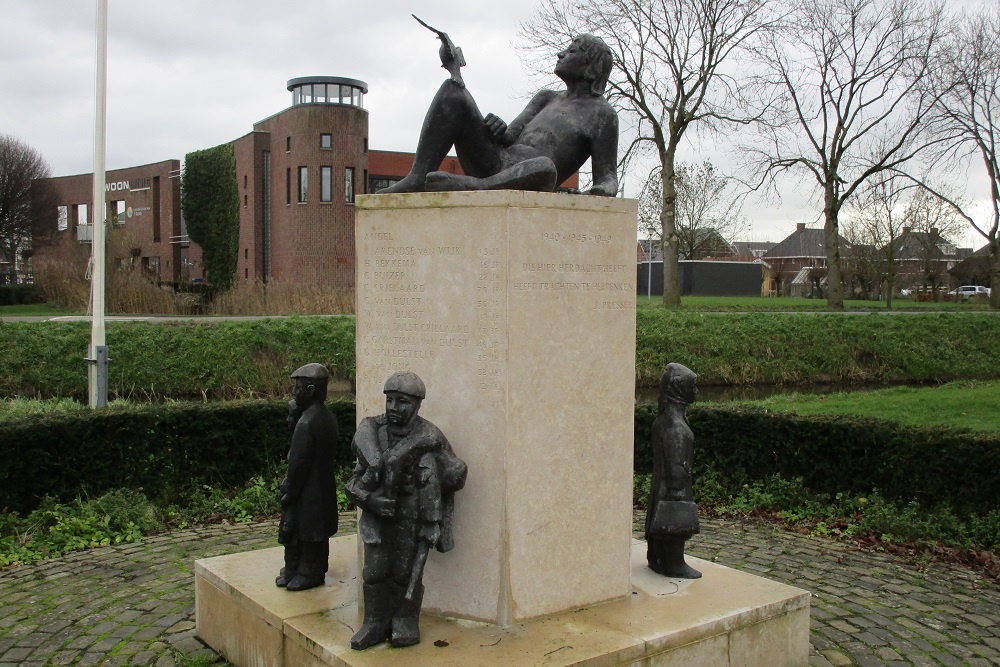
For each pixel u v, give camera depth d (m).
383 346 4.51
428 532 3.96
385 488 3.96
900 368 25.92
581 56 4.97
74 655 4.91
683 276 54.81
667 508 5.07
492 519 4.25
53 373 18.28
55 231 56.12
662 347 24.86
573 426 4.46
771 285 71.06
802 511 8.52
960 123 31.61
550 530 4.41
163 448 8.57
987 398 16.30
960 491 7.79
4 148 53.38
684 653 4.26
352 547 5.72
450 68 4.69
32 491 7.88
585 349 4.48
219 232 47.41
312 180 41.22
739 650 4.50
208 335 20.45
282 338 21.09
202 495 8.61
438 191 4.36
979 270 47.97
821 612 5.78
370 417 4.16
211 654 4.93
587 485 4.55
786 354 25.59
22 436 7.78
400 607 4.05
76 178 56.28
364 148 42.41
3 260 64.31
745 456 9.30
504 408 4.17
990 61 30.88
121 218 55.78
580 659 3.88
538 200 4.21
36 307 30.47
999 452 7.56
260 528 8.01
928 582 6.50
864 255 46.75
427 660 3.85
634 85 30.09
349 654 3.91
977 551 7.17
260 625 4.55
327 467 4.89
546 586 4.41
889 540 7.55
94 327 12.83
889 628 5.49
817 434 8.80
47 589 6.14
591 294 4.49
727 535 7.91
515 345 4.18
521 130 5.07
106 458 8.26
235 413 8.95
